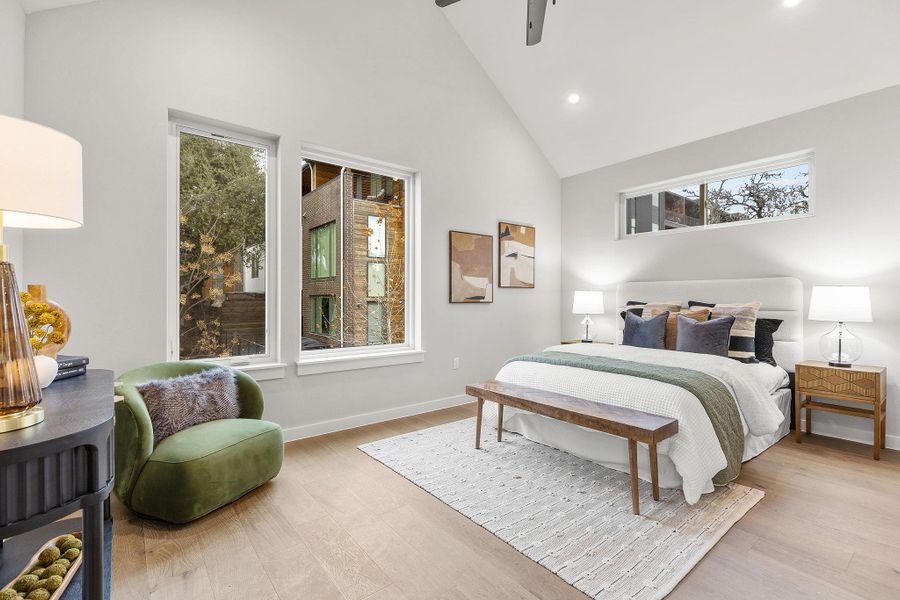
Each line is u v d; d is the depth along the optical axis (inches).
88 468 39.9
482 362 181.2
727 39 134.3
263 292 128.3
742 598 62.2
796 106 141.3
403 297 162.2
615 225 195.5
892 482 101.1
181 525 82.5
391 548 75.5
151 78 106.0
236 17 118.6
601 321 200.2
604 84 165.2
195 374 101.1
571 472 106.0
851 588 64.1
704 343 131.6
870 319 119.5
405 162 154.6
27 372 41.9
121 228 102.2
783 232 147.3
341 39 138.7
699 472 86.9
